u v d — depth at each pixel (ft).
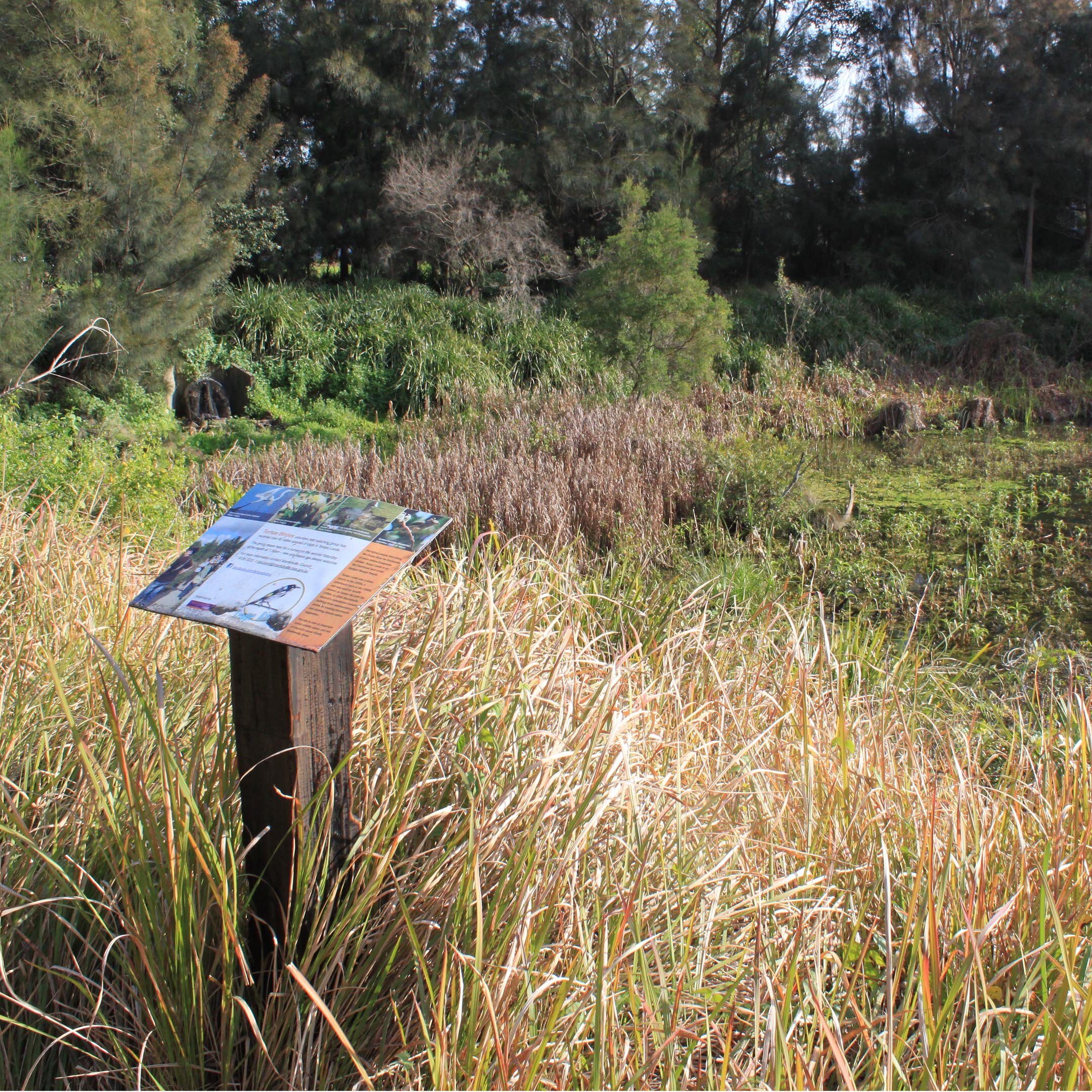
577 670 9.98
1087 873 8.06
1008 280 81.30
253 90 45.68
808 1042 6.17
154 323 40.96
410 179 65.67
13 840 6.95
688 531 29.25
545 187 75.66
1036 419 54.49
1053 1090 6.05
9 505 14.35
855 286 85.66
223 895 5.89
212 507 22.06
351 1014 6.34
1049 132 80.53
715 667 12.44
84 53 40.57
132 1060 6.18
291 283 69.05
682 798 8.54
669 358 49.01
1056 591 24.31
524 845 6.73
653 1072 6.27
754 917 7.54
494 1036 5.67
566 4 72.90
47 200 38.29
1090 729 10.84
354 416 49.98
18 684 8.96
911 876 8.25
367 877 6.81
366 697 8.43
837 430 51.29
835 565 26.25
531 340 55.98
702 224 77.25
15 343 35.50
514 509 26.04
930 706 16.06
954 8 84.12
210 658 9.87
